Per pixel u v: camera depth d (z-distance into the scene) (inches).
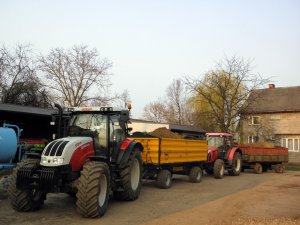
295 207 422.6
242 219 346.3
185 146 620.4
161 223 323.9
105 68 1798.7
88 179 333.7
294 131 1647.4
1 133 430.6
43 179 334.6
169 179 574.2
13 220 324.8
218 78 1371.8
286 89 1808.6
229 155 836.6
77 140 367.2
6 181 426.6
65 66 1590.8
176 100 2396.7
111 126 411.8
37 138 779.4
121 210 383.2
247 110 1396.4
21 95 1168.8
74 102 1573.6
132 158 433.1
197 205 424.2
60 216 344.8
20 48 1211.9
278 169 1032.8
